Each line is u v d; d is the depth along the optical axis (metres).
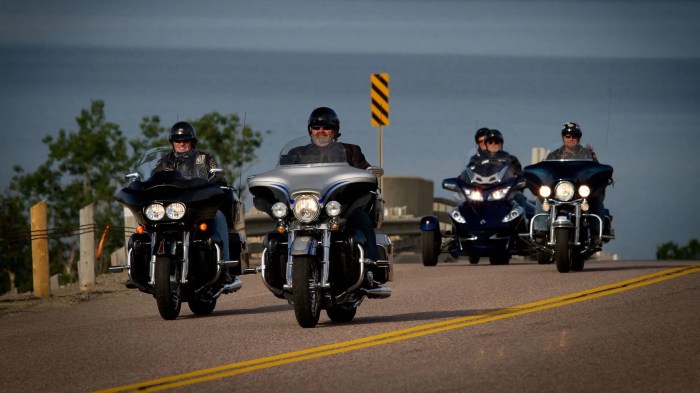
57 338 33.25
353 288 33.00
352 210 32.62
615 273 45.97
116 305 43.22
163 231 36.66
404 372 26.14
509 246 58.72
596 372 25.83
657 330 31.06
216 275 36.91
